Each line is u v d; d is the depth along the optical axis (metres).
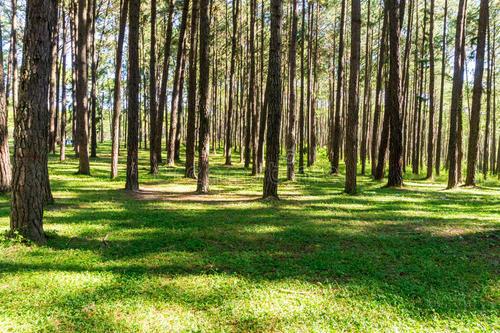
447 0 28.95
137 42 15.47
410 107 40.31
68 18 33.56
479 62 19.12
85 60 19.42
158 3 33.62
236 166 29.47
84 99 19.58
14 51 27.95
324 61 42.94
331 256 7.18
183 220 10.16
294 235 8.67
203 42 15.54
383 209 12.33
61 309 4.77
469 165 19.91
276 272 6.27
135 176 15.78
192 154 20.53
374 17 33.78
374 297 5.32
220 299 5.17
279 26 13.34
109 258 6.85
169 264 6.57
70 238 8.09
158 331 4.31
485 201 14.63
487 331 4.43
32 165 7.47
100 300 5.04
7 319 4.48
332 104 37.16
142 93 50.09
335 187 18.73
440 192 17.50
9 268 6.16
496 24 32.56
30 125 7.41
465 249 7.78
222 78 50.34
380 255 7.32
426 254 7.38
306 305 5.05
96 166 24.28
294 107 20.98
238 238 8.39
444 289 5.68
